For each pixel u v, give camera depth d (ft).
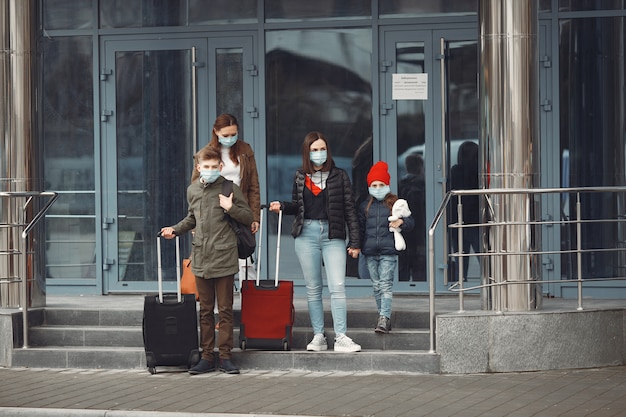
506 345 34.27
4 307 38.75
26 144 39.22
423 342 35.12
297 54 43.57
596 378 32.99
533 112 36.06
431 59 42.63
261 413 28.14
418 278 42.91
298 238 34.78
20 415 28.96
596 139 42.01
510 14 35.83
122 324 37.88
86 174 45.09
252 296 34.76
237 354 34.63
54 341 37.09
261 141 43.68
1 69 39.14
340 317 34.55
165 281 44.70
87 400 30.25
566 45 42.09
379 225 35.24
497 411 28.19
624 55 41.81
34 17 39.47
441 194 42.65
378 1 42.88
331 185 34.50
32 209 38.99
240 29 43.75
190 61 44.27
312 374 33.88
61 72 45.09
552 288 41.91
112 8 44.73
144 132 44.65
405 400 29.71
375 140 42.88
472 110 42.57
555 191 35.12
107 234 44.83
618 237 41.93
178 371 34.68
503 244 35.91
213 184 34.06
